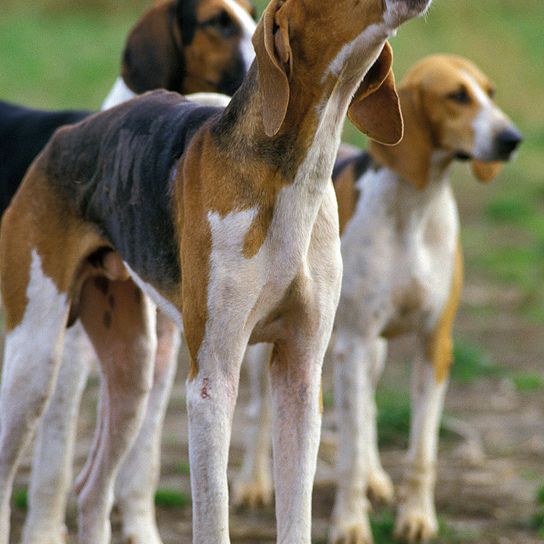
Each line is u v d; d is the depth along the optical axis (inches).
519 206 911.7
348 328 409.4
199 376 268.5
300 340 278.8
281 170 261.6
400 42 1273.4
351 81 259.3
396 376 573.0
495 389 554.9
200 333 267.1
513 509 425.1
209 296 264.5
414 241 410.9
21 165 398.3
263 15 255.4
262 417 431.8
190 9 401.1
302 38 255.3
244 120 263.1
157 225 282.0
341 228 420.2
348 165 435.2
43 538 358.3
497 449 481.7
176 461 462.3
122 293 323.0
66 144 312.3
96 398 521.0
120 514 390.3
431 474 406.3
